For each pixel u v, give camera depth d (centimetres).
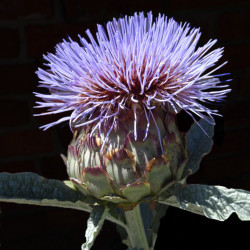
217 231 90
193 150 61
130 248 61
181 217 90
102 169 52
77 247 89
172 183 53
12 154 82
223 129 83
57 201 55
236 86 89
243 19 86
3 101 80
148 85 53
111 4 79
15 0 77
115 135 53
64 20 78
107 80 54
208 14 84
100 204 53
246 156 94
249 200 53
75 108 54
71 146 55
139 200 53
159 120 53
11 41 78
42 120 81
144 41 53
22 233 87
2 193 55
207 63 53
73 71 53
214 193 53
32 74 80
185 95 54
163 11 81
